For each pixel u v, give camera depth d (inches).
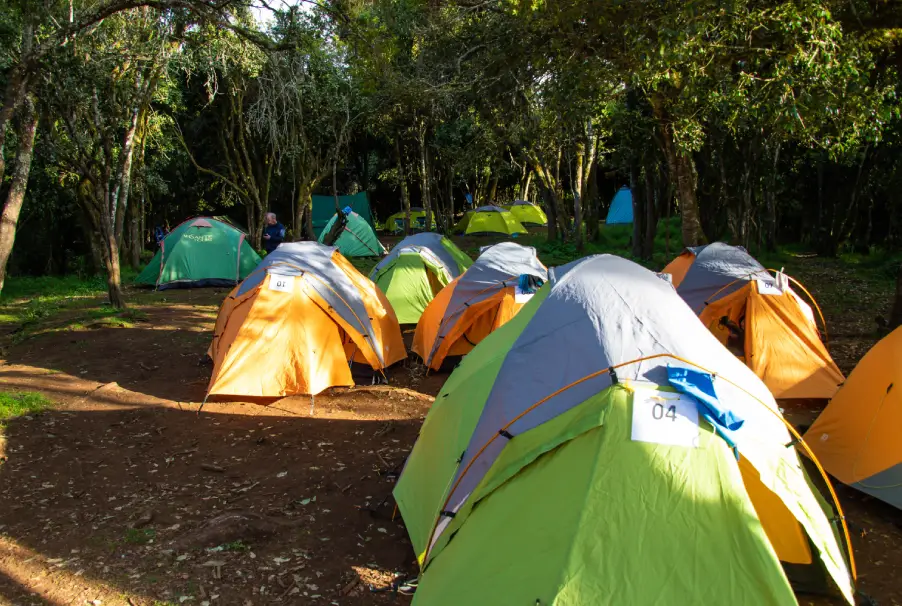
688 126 442.0
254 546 182.1
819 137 456.8
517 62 415.8
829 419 232.8
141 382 335.3
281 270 315.0
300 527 193.3
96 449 252.2
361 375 343.9
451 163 1113.4
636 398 139.6
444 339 349.7
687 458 134.0
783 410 287.4
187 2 369.1
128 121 553.0
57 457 244.2
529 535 132.9
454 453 173.5
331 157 853.8
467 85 486.0
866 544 183.6
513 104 509.7
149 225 1071.6
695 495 130.5
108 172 489.1
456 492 154.6
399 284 467.8
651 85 388.5
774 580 122.2
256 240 837.8
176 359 378.3
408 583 162.7
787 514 159.6
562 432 141.8
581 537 126.2
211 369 357.4
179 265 642.8
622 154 773.9
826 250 820.0
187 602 155.9
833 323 462.3
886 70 379.6
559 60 374.6
